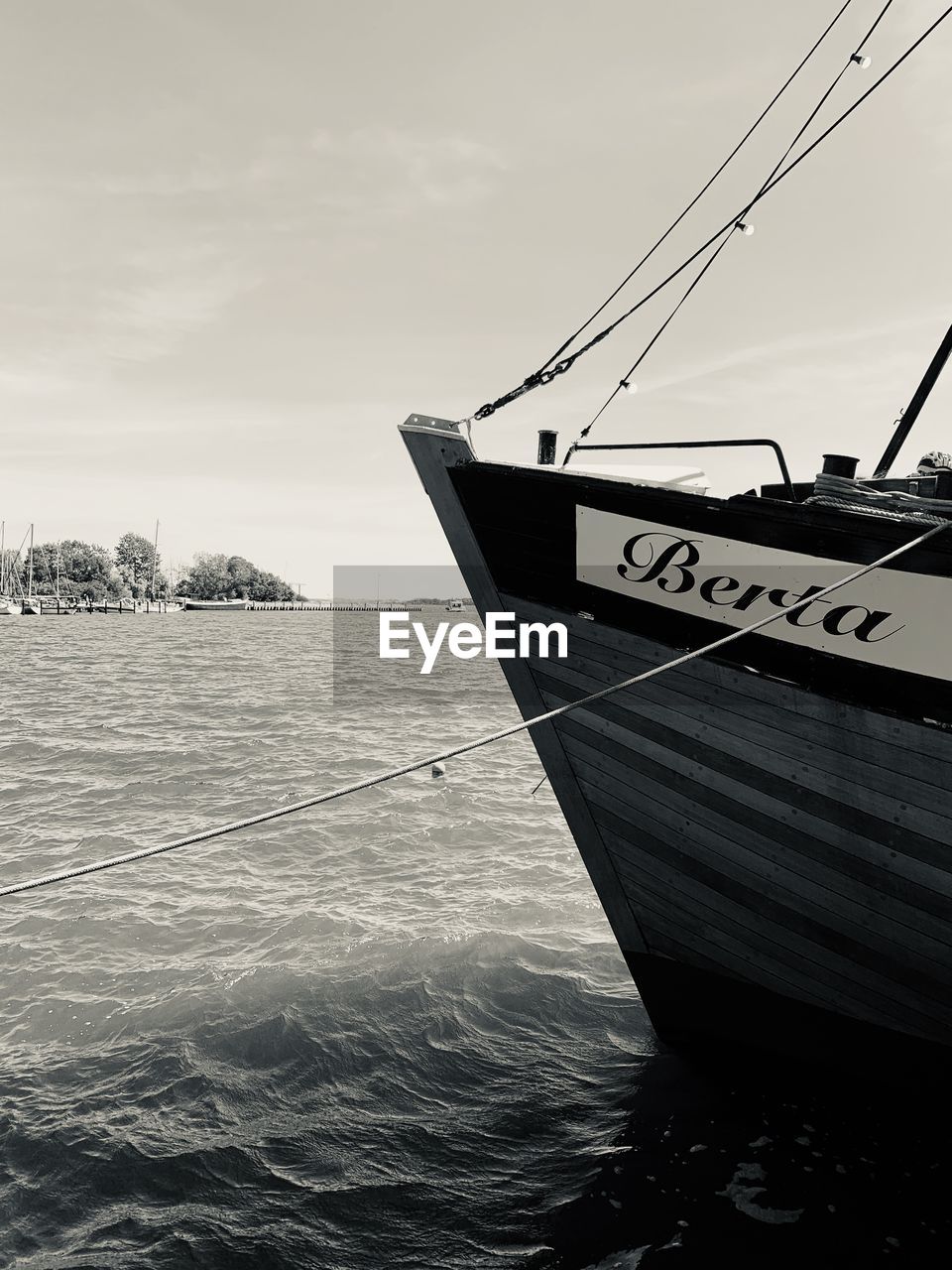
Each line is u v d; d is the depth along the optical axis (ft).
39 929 27.81
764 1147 15.34
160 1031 20.84
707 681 16.08
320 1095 17.87
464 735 71.56
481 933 26.55
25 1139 16.51
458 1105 17.33
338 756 60.64
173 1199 14.73
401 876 33.12
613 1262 12.67
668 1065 18.57
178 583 599.98
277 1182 15.08
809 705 15.17
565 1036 20.11
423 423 17.70
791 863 16.16
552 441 18.61
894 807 14.76
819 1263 12.50
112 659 168.25
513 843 37.70
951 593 13.53
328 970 24.11
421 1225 13.79
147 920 28.53
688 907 18.04
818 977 16.78
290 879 32.91
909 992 15.75
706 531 15.46
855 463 14.93
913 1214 13.53
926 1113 16.35
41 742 65.57
